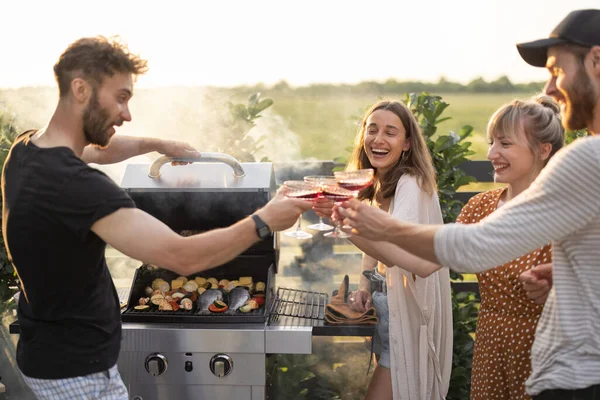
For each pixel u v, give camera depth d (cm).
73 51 175
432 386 258
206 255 178
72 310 184
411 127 260
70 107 178
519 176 216
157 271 280
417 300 249
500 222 149
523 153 214
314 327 248
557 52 156
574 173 141
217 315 250
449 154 344
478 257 150
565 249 154
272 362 286
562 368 156
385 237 167
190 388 248
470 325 345
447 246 153
